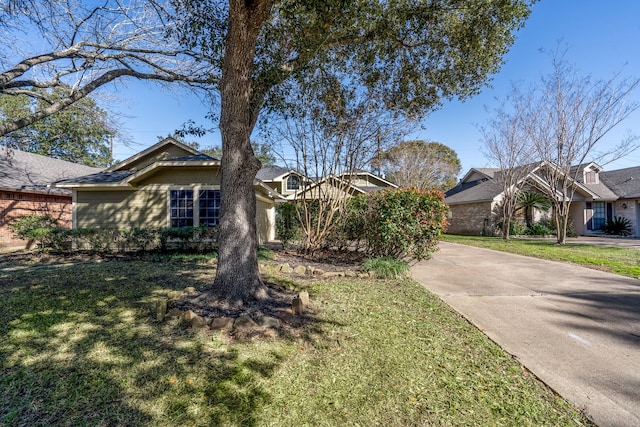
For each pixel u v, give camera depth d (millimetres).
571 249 10500
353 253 8797
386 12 5066
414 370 2625
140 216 10203
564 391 2344
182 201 10266
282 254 9117
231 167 3994
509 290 5188
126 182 9680
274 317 3523
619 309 4188
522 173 14625
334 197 8547
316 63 6109
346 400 2229
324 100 7422
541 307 4293
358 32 5359
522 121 13266
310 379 2477
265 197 13727
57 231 8969
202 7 4973
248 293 3938
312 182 8750
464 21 5242
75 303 4219
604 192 18297
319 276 6074
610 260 7938
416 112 6633
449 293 4996
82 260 7918
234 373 2523
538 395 2293
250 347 2943
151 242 9172
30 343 3010
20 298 4453
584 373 2592
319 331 3336
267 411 2098
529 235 17016
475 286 5457
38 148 16500
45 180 12344
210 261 7727
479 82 5977
